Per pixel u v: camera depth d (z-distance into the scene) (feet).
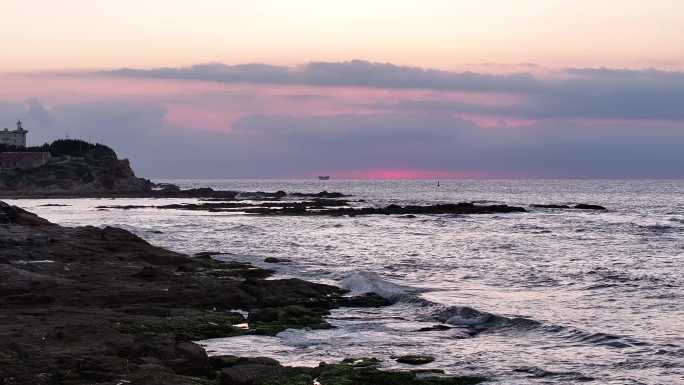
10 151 645.51
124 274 105.91
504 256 163.43
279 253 169.99
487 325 82.12
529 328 79.61
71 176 588.50
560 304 97.14
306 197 542.98
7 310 79.36
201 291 94.53
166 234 220.64
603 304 97.25
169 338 63.67
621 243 194.90
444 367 63.31
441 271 135.95
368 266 143.74
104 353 57.93
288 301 95.66
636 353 67.77
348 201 468.75
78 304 86.38
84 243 137.80
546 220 292.40
